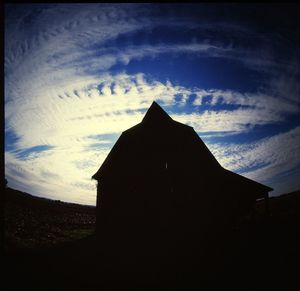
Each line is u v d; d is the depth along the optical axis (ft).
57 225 56.59
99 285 20.70
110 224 42.98
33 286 19.65
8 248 30.17
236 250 29.32
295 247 26.86
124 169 44.16
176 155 42.22
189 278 21.84
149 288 19.85
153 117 45.68
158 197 39.52
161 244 36.65
